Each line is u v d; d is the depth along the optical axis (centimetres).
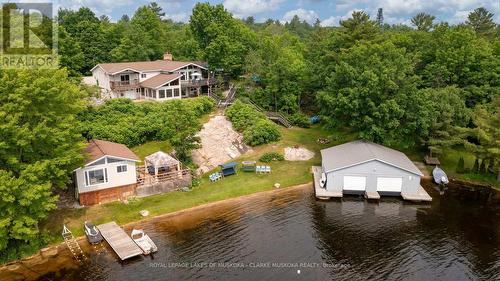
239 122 5691
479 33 9006
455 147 5291
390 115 4562
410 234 3406
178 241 3284
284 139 5691
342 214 3797
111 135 4775
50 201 2969
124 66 6769
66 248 3138
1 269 2856
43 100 3103
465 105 5341
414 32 7975
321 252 3127
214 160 4912
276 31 14062
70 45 6125
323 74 6372
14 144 2922
